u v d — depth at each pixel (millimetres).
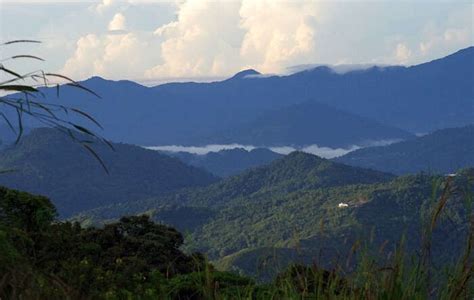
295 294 2922
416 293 2779
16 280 2990
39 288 3018
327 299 2891
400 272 2799
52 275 3074
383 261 2793
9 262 3150
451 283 2742
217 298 3236
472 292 2773
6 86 2762
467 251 2723
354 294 2844
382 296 2809
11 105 2811
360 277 2842
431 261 2766
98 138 2857
